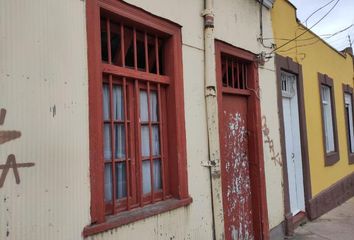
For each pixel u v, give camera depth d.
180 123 4.61
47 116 3.10
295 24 8.51
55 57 3.18
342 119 12.08
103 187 3.55
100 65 3.60
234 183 5.95
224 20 5.68
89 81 3.46
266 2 6.98
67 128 3.24
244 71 6.50
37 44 3.06
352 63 13.95
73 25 3.35
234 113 6.13
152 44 4.54
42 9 3.11
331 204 9.84
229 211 5.74
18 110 2.90
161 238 4.20
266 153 6.70
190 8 4.94
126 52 4.21
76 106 3.33
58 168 3.15
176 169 4.57
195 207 4.75
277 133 7.21
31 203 2.95
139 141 4.20
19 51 2.93
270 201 6.68
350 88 13.38
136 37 4.29
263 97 6.77
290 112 8.37
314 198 8.69
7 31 2.86
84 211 3.35
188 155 4.71
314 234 7.34
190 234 4.64
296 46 8.48
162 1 4.45
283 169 7.29
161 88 4.61
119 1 3.86
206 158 5.02
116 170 3.99
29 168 2.95
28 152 2.95
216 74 5.41
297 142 8.36
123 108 4.09
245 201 6.23
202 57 5.10
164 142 4.60
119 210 3.93
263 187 6.46
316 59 9.88
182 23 4.77
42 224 3.01
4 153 2.80
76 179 3.29
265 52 6.83
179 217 4.49
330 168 10.22
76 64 3.36
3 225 2.77
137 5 4.07
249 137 6.49
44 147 3.06
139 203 4.15
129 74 4.09
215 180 5.06
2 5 2.84
